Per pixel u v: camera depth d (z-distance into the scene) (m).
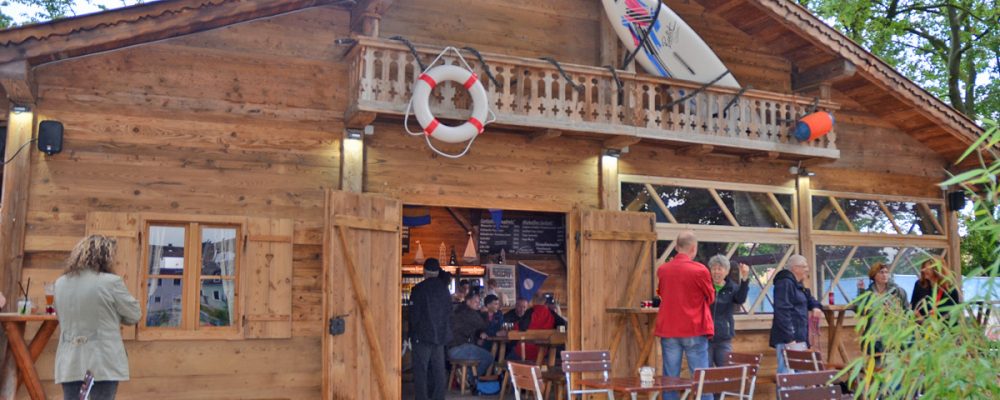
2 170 8.19
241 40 8.88
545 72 9.52
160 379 8.16
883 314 3.82
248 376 8.48
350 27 9.29
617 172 10.34
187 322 8.31
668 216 10.65
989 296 3.46
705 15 11.26
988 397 3.45
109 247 6.08
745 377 6.78
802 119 10.58
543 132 9.62
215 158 8.63
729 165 11.07
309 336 8.77
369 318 8.63
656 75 10.54
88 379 4.78
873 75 11.01
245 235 8.55
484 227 12.95
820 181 11.56
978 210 3.54
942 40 19.91
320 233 8.90
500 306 13.58
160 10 7.96
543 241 13.22
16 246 7.82
